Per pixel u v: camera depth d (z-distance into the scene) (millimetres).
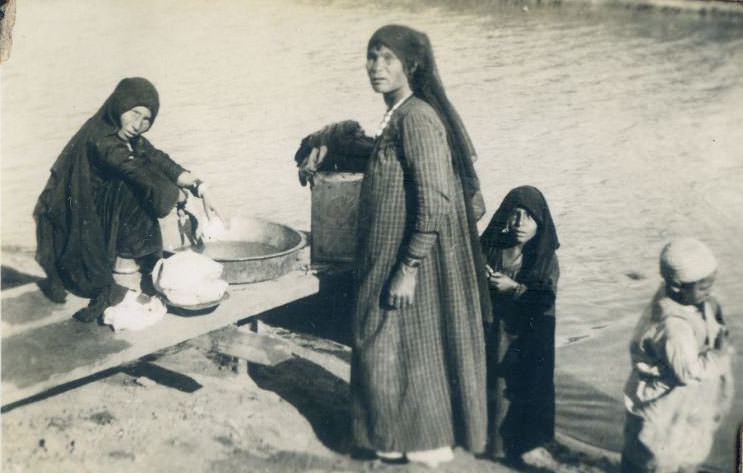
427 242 3605
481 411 3906
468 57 4020
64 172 4195
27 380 3844
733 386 3879
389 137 3643
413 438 3871
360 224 3766
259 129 4320
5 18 4367
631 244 3947
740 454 3895
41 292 4355
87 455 3949
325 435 3975
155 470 3883
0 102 4453
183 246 4469
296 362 4281
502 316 3957
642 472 3939
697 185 3879
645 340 3896
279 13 4168
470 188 3826
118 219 4207
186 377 4270
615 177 3951
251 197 4406
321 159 4191
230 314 4043
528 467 3938
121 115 4160
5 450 3990
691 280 3842
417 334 3764
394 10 4066
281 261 4203
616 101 3918
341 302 4227
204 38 4230
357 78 4168
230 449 3934
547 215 3951
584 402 3973
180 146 4391
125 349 3869
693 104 3883
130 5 4309
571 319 4016
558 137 3977
